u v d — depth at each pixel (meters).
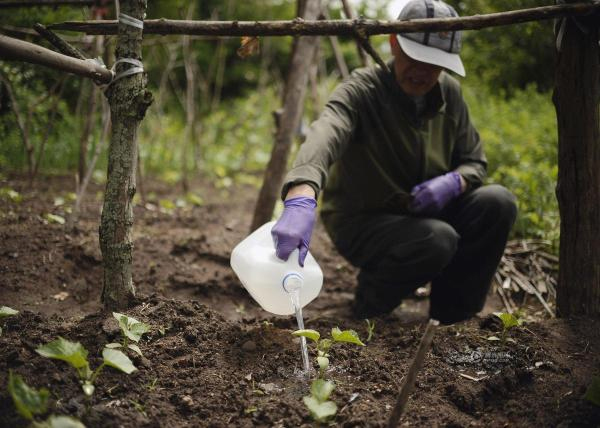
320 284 2.10
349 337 1.88
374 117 2.56
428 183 2.60
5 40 1.65
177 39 5.70
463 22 2.11
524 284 3.22
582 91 2.16
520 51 4.39
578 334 2.24
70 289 2.83
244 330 2.27
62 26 2.11
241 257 2.07
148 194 4.96
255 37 2.24
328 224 2.91
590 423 1.76
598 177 2.25
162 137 6.67
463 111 2.77
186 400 1.79
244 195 5.49
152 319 2.14
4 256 2.90
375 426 1.69
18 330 2.06
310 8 3.56
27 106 4.15
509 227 2.66
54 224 3.35
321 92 7.86
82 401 1.73
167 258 3.31
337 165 2.79
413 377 1.56
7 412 1.64
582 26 2.09
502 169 3.96
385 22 2.16
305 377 1.97
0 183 4.01
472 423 1.79
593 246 2.30
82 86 4.25
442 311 2.94
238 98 10.12
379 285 2.74
